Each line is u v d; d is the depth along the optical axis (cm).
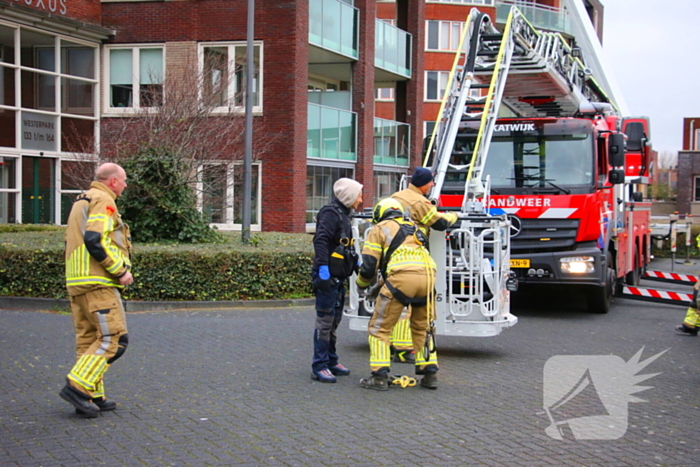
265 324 1034
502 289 870
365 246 703
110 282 597
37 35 1997
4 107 1897
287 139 2078
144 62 2116
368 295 786
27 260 1158
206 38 2083
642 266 1714
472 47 1159
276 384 712
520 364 827
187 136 1478
